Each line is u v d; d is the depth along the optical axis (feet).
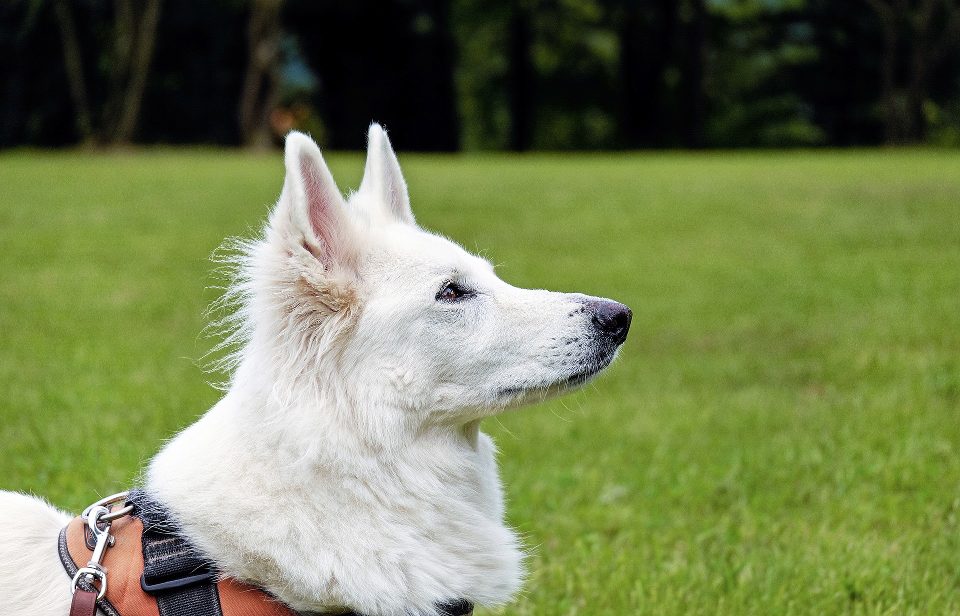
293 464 10.01
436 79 154.81
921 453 19.85
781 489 18.84
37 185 70.33
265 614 9.86
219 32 141.59
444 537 10.74
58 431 20.56
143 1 129.49
